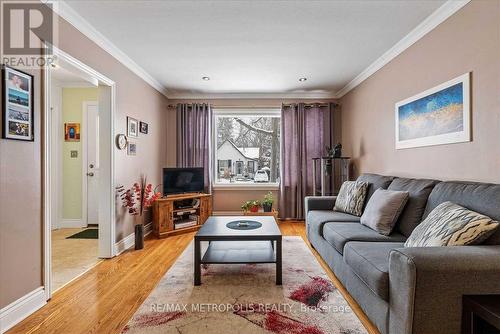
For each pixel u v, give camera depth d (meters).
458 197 1.90
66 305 2.05
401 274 1.42
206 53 3.36
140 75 3.94
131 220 3.65
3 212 1.76
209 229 2.62
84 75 2.76
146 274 2.64
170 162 5.29
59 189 4.68
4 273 1.76
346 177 4.58
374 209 2.53
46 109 2.11
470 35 2.14
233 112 5.35
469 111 2.15
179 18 2.54
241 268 2.77
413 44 2.89
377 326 1.70
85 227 4.73
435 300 1.34
